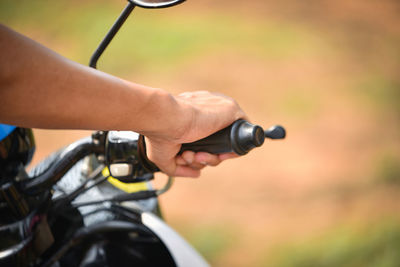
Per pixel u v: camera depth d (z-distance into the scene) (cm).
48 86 71
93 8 914
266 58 723
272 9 929
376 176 447
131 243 119
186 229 384
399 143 509
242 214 402
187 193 434
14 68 67
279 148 504
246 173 463
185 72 678
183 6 942
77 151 110
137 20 864
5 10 931
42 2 950
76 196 114
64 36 817
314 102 602
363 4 970
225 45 765
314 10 927
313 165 473
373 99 609
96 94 75
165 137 90
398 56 751
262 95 622
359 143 511
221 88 640
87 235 116
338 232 367
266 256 347
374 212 391
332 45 781
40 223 108
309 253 347
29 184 107
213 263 344
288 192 430
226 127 95
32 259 106
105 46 98
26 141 109
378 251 344
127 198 116
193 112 89
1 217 103
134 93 79
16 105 70
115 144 101
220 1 969
